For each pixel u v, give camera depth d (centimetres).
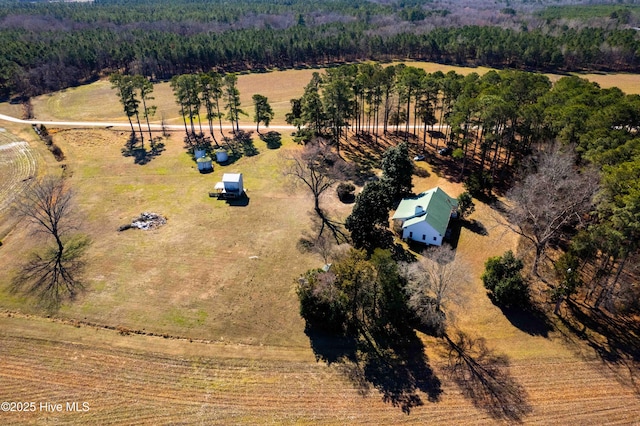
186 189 6831
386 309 4191
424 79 7925
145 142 8588
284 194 6675
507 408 3456
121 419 3378
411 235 5466
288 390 3622
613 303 4375
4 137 8669
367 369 3809
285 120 9950
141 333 4153
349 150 8081
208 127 9475
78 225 5784
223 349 3988
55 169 7344
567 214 4966
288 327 4234
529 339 4078
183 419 3391
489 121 6200
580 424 3331
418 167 7400
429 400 3534
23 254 5234
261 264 5091
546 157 5441
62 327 4203
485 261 5103
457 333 4166
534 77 8050
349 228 5309
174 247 5391
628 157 4753
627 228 3816
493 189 6669
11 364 3831
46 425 3312
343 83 7556
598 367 3791
